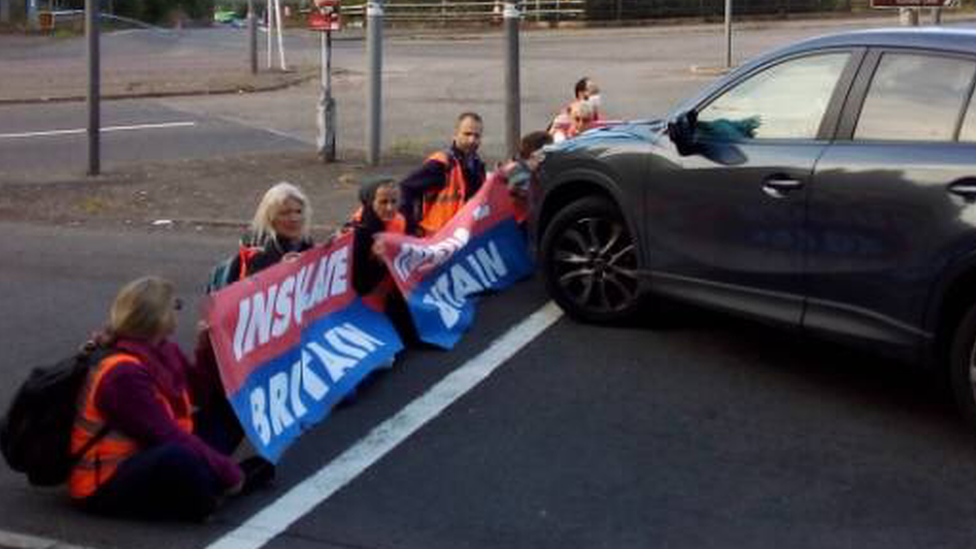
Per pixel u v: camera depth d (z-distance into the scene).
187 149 16.64
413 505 5.15
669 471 5.44
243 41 43.38
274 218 6.29
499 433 5.91
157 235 10.95
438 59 32.88
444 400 6.36
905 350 5.63
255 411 5.56
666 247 6.78
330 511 5.10
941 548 4.71
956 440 5.73
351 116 20.27
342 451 5.73
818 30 40.06
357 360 6.51
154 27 59.59
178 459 4.82
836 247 5.86
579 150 7.33
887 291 5.66
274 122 19.72
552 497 5.20
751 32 40.38
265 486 5.36
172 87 25.14
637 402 6.27
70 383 4.89
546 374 6.71
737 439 5.78
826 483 5.30
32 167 14.98
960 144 5.46
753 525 4.91
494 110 20.89
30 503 5.15
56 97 23.28
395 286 7.12
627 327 7.46
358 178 13.65
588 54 33.34
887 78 5.85
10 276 9.33
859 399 6.26
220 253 10.13
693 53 32.41
